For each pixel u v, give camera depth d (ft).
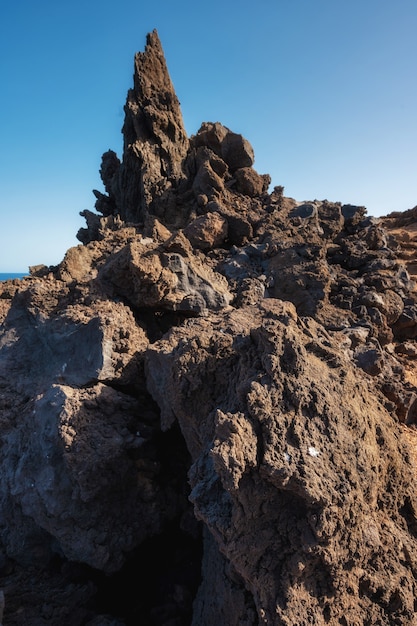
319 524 15.44
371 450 18.45
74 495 21.03
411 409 31.35
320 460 16.62
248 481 16.06
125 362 23.93
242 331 24.00
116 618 21.53
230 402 19.02
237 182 52.54
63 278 34.37
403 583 17.21
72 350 24.95
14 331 28.04
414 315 41.14
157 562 24.23
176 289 30.30
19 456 23.43
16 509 23.24
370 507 17.72
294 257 38.45
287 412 17.39
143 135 55.01
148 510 22.35
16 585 22.50
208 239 41.04
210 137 55.36
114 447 21.48
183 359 20.63
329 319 35.94
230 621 17.21
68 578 23.16
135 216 56.39
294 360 18.38
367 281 41.32
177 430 24.30
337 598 16.21
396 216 113.29
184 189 53.88
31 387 25.80
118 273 29.14
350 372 20.70
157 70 56.75
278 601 15.48
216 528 16.02
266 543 15.98
